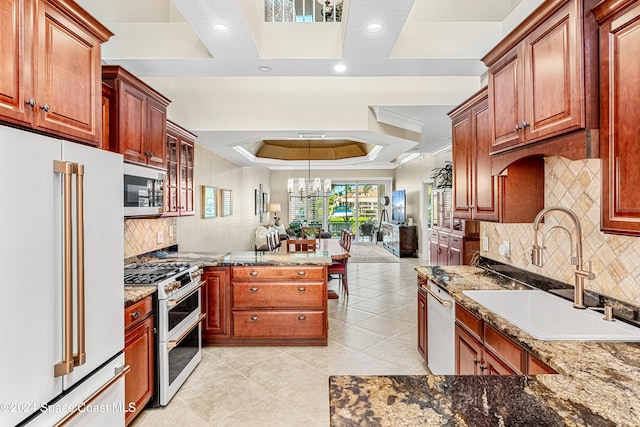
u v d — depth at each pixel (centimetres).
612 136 123
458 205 279
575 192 184
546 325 191
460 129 274
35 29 134
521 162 210
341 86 418
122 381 177
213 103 415
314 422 214
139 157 254
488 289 216
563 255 194
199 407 230
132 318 204
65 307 130
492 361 164
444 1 320
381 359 300
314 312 330
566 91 139
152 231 355
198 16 220
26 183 117
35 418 120
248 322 331
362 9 209
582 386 102
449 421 84
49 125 142
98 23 169
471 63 291
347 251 523
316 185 749
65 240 130
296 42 279
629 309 151
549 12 148
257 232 823
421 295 289
